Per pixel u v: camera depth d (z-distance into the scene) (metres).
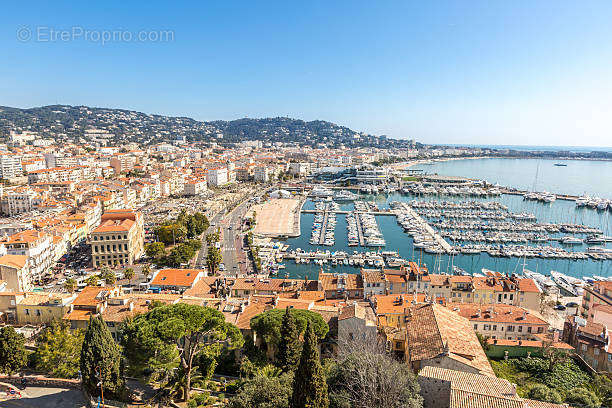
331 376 65.81
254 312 98.62
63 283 154.38
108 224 195.62
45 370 80.12
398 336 90.69
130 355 71.31
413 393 56.66
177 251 190.75
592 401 69.81
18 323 102.12
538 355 92.38
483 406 51.09
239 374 82.19
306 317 87.06
